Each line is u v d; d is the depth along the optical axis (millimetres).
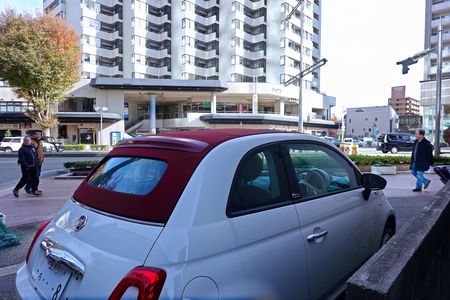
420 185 9492
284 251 2211
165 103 58688
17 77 32656
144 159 2350
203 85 47844
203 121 49500
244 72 58969
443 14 46344
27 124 43688
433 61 45812
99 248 1878
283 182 2510
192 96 52375
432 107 33594
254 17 61062
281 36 57469
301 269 2346
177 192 1951
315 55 66688
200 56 58750
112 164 2566
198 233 1824
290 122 52906
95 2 53875
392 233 4105
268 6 59250
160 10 58375
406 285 1835
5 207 8023
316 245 2516
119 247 1817
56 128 43906
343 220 2906
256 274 1994
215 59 58719
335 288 2756
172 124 51656
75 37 35875
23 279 2279
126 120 54312
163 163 2203
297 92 56344
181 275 1675
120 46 55688
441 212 2953
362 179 3484
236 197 2123
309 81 62562
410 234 2342
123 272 1706
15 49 31766
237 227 2006
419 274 2119
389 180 12016
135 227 1876
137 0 54812
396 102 131375
